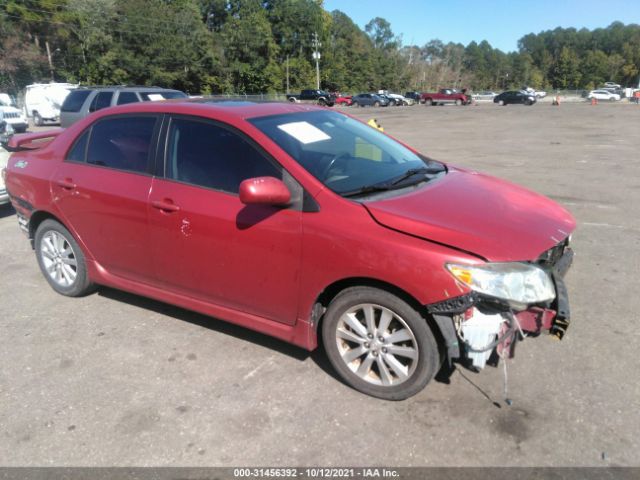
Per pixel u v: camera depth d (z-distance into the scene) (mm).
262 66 72438
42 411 3070
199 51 66125
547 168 10641
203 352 3664
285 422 2916
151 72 60906
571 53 135500
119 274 4160
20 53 54125
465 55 137750
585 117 27922
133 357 3619
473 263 2668
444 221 2891
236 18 78312
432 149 14578
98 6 57719
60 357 3650
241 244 3285
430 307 2729
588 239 5836
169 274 3756
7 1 56875
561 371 3289
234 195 3340
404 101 60469
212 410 3035
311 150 3387
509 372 3295
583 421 2830
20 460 2695
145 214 3709
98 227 4070
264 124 3455
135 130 3898
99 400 3158
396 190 3316
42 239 4613
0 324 4152
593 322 3902
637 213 6887
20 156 4754
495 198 3359
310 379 3314
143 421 2959
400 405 3025
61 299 4590
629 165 10781
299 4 82250
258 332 3844
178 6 70688
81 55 61125
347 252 2904
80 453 2730
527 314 2867
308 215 3053
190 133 3613
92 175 4062
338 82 88562
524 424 2822
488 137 17766
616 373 3254
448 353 2764
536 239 2920
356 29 111188
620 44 140750
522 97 53281
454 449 2666
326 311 3158
